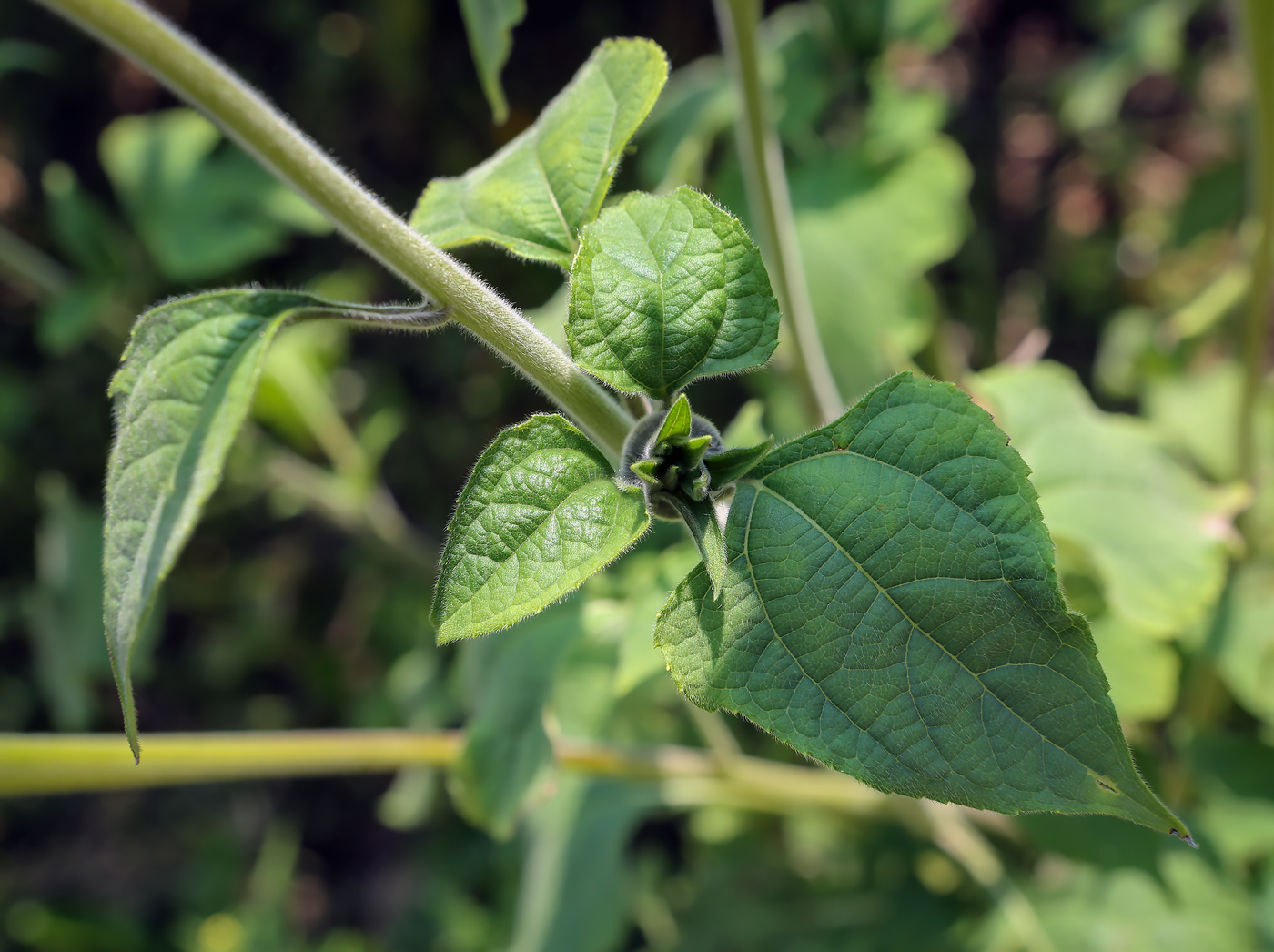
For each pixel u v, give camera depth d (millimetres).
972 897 590
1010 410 429
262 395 670
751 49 387
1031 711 179
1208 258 867
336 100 959
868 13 607
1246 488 424
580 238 222
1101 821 464
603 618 442
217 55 977
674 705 697
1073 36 954
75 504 800
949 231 560
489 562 194
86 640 770
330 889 980
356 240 234
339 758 412
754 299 211
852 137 614
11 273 742
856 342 556
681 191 213
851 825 637
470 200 259
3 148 985
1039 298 892
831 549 194
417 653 766
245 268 911
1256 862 503
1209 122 861
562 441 200
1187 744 496
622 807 600
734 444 386
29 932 951
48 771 346
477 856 872
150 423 226
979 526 187
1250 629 482
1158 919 491
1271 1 388
